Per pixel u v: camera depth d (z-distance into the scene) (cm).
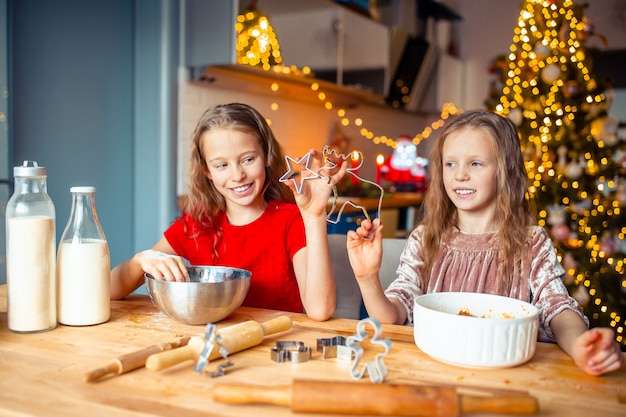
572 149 277
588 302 266
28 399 71
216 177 141
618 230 277
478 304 100
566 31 279
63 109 265
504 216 136
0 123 222
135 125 305
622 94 465
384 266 156
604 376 81
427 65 473
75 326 104
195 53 296
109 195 293
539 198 273
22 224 98
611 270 271
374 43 395
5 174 225
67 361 85
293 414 67
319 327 106
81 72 273
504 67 306
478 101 522
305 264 138
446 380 79
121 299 128
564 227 263
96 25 280
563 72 278
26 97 247
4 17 221
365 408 66
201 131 142
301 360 86
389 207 368
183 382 77
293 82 345
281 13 305
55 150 262
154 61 298
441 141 143
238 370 82
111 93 291
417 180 466
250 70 308
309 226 114
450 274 139
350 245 110
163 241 154
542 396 74
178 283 101
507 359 82
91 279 104
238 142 138
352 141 444
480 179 134
